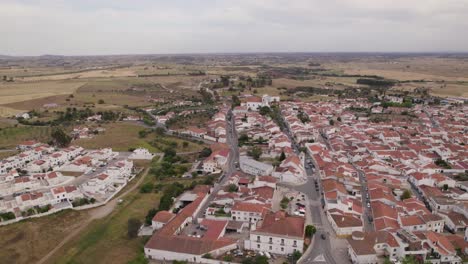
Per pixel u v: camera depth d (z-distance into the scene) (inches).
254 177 7130.9
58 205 6072.8
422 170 7372.1
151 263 4436.5
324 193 6141.7
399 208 5546.3
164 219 5221.5
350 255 4404.5
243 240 4879.4
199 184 6860.2
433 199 5846.5
